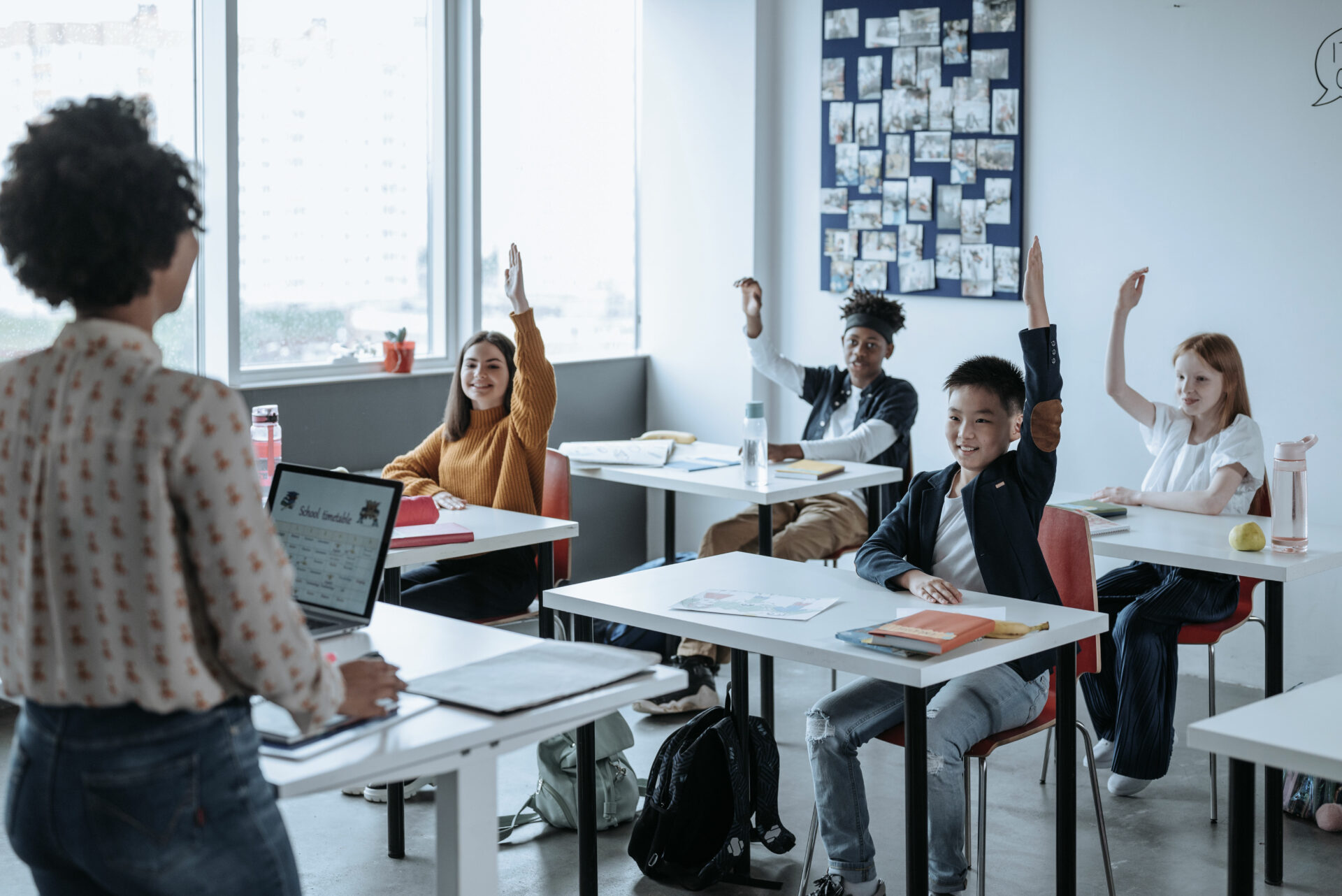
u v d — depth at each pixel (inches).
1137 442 169.3
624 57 213.9
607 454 156.9
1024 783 129.1
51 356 47.4
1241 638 162.7
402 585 130.5
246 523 45.6
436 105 187.0
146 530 44.6
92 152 45.4
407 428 180.7
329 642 74.8
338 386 171.2
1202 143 161.3
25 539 46.2
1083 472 174.9
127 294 47.3
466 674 66.1
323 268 175.2
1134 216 167.8
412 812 120.1
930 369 189.3
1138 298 140.1
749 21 198.5
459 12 186.5
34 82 145.0
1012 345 180.7
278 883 49.2
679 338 213.3
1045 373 96.0
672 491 166.9
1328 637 156.9
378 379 176.1
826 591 96.2
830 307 199.5
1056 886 91.7
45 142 45.8
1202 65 160.4
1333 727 61.9
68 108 47.0
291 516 82.6
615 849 113.0
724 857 104.0
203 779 46.7
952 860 97.3
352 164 177.6
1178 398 151.1
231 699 48.6
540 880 106.3
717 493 141.2
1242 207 158.9
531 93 199.6
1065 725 88.9
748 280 177.6
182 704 45.5
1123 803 124.1
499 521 122.3
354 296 179.5
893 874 106.7
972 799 124.4
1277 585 106.5
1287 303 156.5
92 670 45.6
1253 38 156.2
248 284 166.4
